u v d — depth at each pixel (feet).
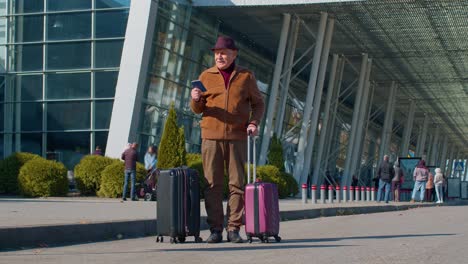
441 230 41.32
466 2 96.84
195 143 108.88
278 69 109.09
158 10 95.30
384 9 102.68
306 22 114.73
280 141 107.86
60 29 96.58
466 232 39.27
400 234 37.93
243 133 31.60
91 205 59.88
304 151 114.93
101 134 94.38
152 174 75.66
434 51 130.52
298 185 112.88
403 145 192.75
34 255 27.61
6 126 97.66
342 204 79.15
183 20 102.27
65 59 96.27
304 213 60.08
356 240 33.53
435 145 254.06
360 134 143.74
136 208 54.80
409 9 101.96
